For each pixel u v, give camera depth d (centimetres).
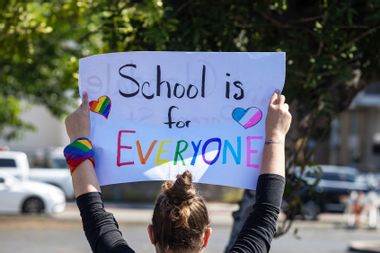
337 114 632
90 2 691
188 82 320
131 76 320
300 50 549
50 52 2127
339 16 523
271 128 300
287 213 622
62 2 841
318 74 551
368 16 524
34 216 2536
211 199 3169
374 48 548
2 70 2120
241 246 266
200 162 316
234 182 313
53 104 2434
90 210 281
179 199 262
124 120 319
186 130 318
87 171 290
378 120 4828
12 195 2534
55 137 4356
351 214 2809
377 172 4262
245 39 607
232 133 316
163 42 556
